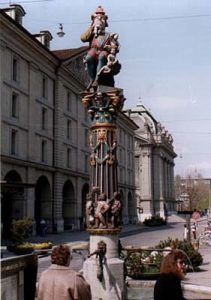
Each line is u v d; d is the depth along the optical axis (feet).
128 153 285.64
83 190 206.90
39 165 157.58
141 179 351.25
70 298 16.89
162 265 17.58
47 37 178.91
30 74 155.22
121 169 267.39
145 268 47.75
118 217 36.04
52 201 169.58
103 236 35.45
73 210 189.16
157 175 366.63
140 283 45.24
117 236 36.11
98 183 36.24
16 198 143.74
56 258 17.65
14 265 23.36
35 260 25.70
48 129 169.89
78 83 196.13
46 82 169.99
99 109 36.96
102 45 38.19
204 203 472.44
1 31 133.39
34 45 154.61
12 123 141.38
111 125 36.94
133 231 189.98
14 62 146.72
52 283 17.10
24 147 150.41
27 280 24.93
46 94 169.78
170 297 16.60
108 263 34.42
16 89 145.07
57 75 177.68
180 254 17.58
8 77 139.85
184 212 116.47
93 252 34.55
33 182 153.28
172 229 210.18
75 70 191.72
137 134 355.36
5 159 133.59
